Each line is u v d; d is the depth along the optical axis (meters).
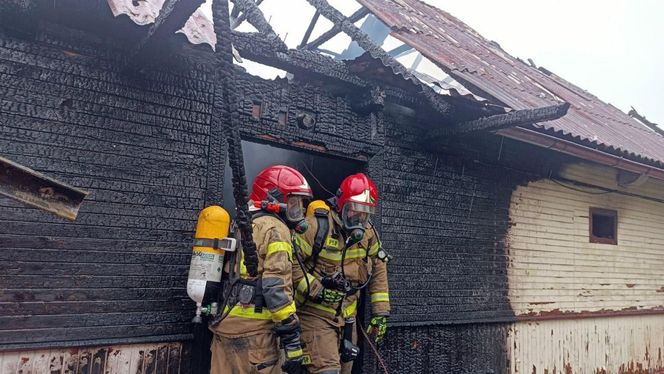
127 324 3.13
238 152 2.39
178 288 3.34
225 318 2.92
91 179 3.10
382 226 4.42
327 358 3.21
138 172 3.26
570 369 5.93
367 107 4.23
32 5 2.84
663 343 7.27
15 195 1.63
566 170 6.10
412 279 4.57
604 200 6.66
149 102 3.34
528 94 6.66
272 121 3.85
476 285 5.06
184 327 3.34
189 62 3.51
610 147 5.10
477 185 5.19
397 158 4.59
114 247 3.13
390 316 4.36
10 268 2.82
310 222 3.31
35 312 2.86
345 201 3.32
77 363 2.97
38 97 2.97
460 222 5.00
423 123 4.80
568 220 6.11
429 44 6.23
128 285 3.16
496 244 5.29
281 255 2.80
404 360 4.44
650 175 5.97
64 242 2.98
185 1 2.52
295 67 3.88
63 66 3.06
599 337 6.35
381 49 3.83
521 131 4.60
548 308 5.74
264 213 3.01
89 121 3.12
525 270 5.55
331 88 4.23
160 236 3.30
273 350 2.92
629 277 6.88
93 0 3.08
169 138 3.39
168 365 3.28
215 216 3.07
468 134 4.78
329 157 4.25
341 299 3.29
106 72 3.20
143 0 3.58
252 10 3.54
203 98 3.56
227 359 2.93
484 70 6.54
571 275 6.06
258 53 3.62
